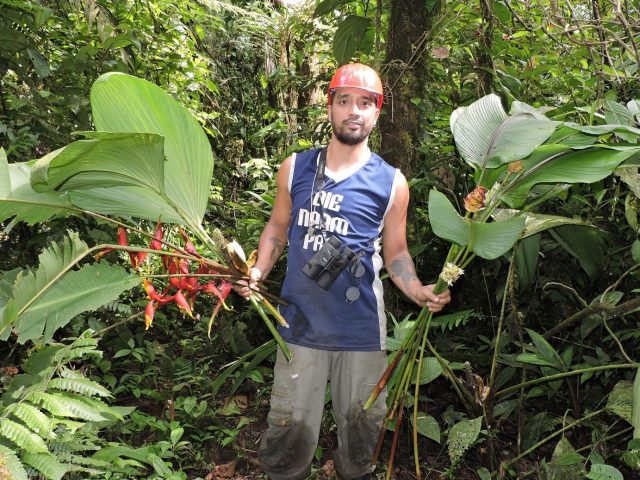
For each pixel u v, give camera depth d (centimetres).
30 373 226
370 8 392
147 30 438
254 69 733
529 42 356
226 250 206
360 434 228
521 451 267
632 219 253
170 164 211
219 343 364
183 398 312
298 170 225
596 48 325
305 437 228
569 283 308
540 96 359
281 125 468
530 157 220
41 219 213
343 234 216
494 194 222
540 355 259
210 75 639
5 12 329
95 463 212
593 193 309
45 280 196
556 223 244
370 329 221
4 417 184
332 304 217
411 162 322
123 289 208
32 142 323
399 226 226
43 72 330
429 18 320
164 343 388
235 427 300
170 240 442
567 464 226
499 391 278
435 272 345
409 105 318
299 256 221
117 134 175
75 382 198
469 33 347
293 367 222
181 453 274
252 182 596
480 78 329
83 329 328
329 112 221
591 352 306
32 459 180
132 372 333
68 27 409
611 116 246
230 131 682
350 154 218
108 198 212
